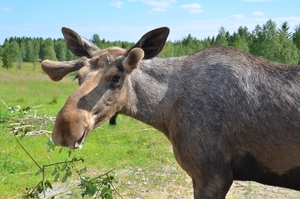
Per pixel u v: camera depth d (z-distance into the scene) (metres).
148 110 4.55
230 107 4.29
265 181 4.53
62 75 4.41
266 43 24.50
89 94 4.00
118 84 4.18
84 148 9.70
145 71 4.56
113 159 8.91
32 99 20.92
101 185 5.43
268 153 4.30
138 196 6.72
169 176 7.81
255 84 4.31
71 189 6.54
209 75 4.42
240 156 4.39
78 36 4.60
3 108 15.79
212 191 4.36
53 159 8.75
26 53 84.12
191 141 4.35
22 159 8.74
